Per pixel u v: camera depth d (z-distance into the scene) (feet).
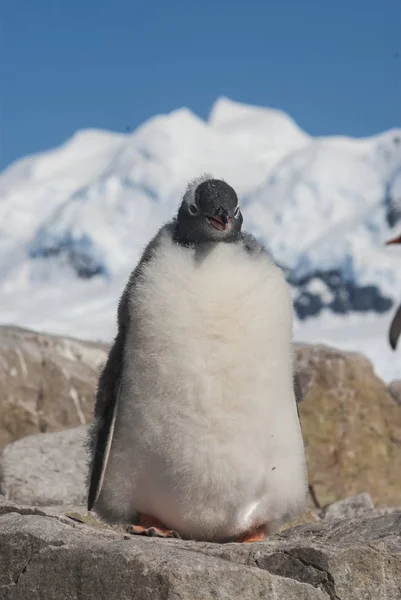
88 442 26.48
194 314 22.56
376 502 51.29
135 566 18.72
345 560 20.10
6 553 20.34
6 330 56.75
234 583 18.67
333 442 52.70
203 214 23.32
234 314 22.56
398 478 52.80
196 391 22.66
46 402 53.88
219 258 22.97
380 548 20.44
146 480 23.70
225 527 24.00
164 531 23.97
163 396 22.90
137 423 23.35
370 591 20.10
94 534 22.34
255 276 22.97
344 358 54.95
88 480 26.02
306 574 20.12
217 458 22.95
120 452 23.89
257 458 23.17
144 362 23.04
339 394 53.88
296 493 24.08
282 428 23.38
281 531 26.11
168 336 22.67
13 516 21.74
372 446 53.11
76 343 56.95
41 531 20.45
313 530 25.46
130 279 24.36
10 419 53.11
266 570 19.89
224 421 22.79
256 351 22.71
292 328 23.86
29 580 19.70
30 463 35.96
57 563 19.49
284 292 23.49
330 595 19.85
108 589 18.84
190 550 20.74
